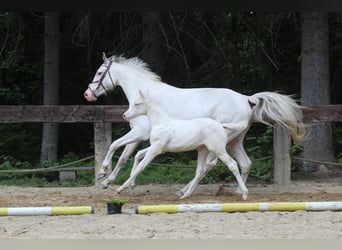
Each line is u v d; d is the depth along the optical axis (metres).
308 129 18.00
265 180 16.70
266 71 22.30
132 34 21.22
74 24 22.16
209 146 11.59
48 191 14.20
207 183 16.52
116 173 13.73
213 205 10.07
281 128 15.47
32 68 23.05
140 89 12.79
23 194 13.52
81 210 9.98
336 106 15.41
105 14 21.36
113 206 10.16
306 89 18.58
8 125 22.19
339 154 19.50
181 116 12.20
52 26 20.72
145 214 9.99
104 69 13.20
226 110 12.30
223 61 21.08
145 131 13.40
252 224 9.22
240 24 21.72
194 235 8.45
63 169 16.41
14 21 20.72
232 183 16.41
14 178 18.12
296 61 22.16
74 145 23.45
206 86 21.22
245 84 22.78
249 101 12.74
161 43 20.52
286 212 10.23
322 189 14.48
